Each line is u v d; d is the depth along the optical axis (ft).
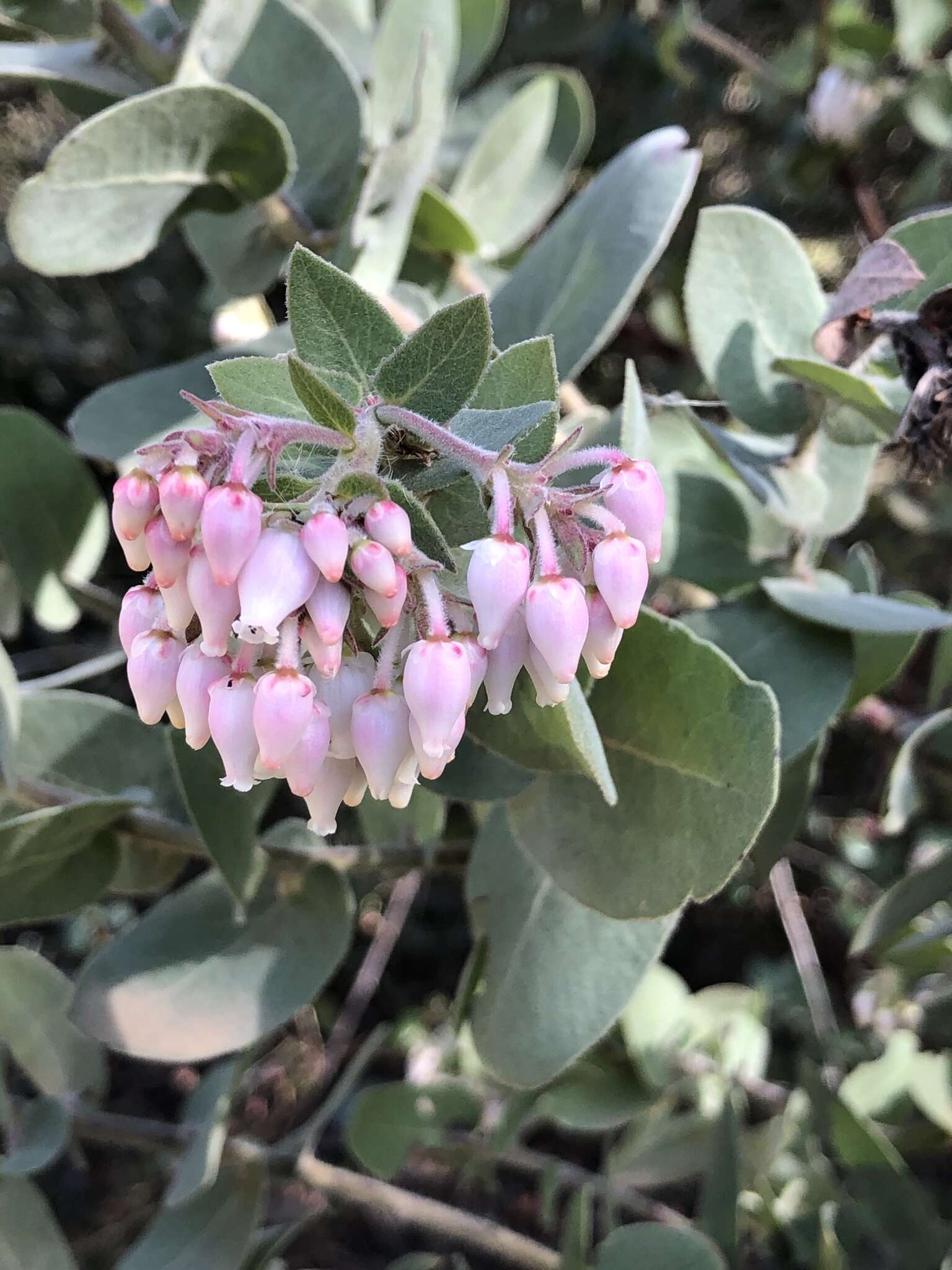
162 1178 1.15
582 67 1.09
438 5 0.57
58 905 0.46
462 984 0.45
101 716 0.52
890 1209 0.62
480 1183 1.10
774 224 0.44
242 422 0.24
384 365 0.27
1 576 0.63
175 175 0.47
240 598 0.23
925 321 0.38
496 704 0.27
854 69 0.86
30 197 0.43
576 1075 0.68
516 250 0.80
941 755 0.59
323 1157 1.16
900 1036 0.74
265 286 0.56
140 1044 0.44
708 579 0.47
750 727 0.32
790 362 0.39
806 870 1.12
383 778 0.26
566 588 0.25
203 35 0.48
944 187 1.05
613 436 0.41
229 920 0.47
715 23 1.12
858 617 0.41
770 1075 1.00
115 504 0.24
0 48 0.50
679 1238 0.54
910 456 0.41
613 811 0.35
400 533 0.24
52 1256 0.59
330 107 0.53
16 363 1.25
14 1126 0.64
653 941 0.40
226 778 0.25
